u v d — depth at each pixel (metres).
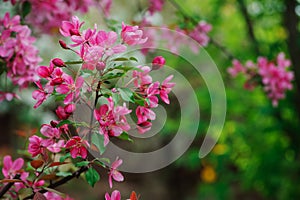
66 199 1.69
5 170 1.70
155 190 7.84
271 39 4.79
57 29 2.57
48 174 1.59
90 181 1.48
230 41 4.85
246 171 4.76
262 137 4.63
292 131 4.34
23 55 1.93
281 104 4.19
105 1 2.70
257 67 3.16
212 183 5.12
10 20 1.94
